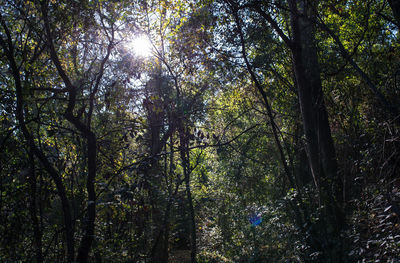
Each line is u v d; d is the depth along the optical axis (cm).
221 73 1234
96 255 863
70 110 802
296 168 1273
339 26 1257
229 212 1500
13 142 741
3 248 706
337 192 874
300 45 1056
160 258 1021
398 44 1059
